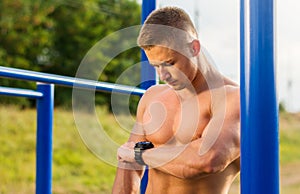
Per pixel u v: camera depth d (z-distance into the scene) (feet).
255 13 4.06
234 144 5.01
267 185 4.03
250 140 4.07
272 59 4.04
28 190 29.76
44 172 7.20
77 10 52.03
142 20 7.40
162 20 4.85
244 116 4.11
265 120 4.03
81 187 31.42
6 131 35.99
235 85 5.45
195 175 5.02
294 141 43.01
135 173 5.82
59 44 50.88
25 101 42.16
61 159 34.27
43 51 49.60
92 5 53.06
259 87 4.04
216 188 5.38
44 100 7.20
